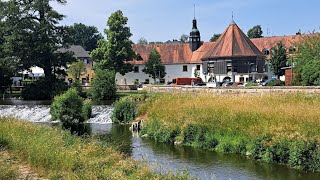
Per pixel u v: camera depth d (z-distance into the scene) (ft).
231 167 76.28
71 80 327.26
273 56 246.68
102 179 50.26
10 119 88.28
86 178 49.29
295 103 106.22
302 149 75.31
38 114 163.32
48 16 234.38
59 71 244.22
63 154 57.62
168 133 104.53
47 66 236.84
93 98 205.26
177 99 132.46
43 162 55.57
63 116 130.00
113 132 121.60
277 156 79.00
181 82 249.34
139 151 91.50
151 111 125.39
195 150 92.43
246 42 252.83
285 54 245.45
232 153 88.28
